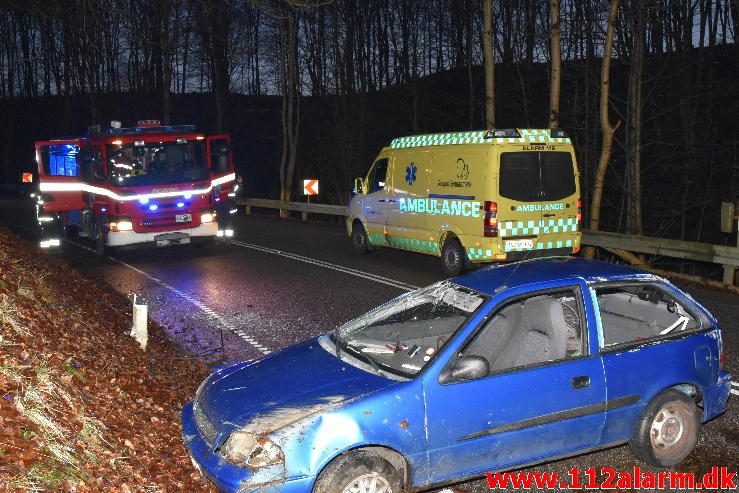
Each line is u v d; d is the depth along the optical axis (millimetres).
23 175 20625
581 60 26781
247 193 46062
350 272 14039
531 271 5453
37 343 5973
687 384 5406
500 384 4688
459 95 44688
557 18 17312
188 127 17094
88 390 5617
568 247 12391
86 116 59906
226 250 17781
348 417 4285
